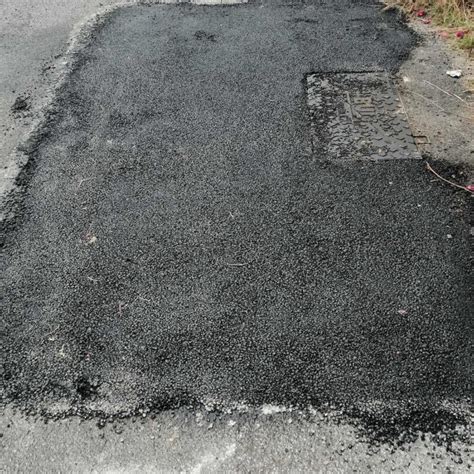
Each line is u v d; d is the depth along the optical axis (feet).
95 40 16.69
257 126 13.32
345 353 8.71
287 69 15.12
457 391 8.20
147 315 9.37
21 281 10.05
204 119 13.58
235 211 11.21
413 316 9.20
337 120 13.38
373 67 15.03
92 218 11.21
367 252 10.28
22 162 12.59
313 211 11.14
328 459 7.55
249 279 9.88
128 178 12.07
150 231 10.88
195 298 9.61
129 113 13.85
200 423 7.98
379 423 7.88
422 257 10.16
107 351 8.90
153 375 8.56
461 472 7.38
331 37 16.34
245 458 7.61
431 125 13.07
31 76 15.33
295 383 8.36
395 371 8.46
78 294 9.78
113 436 7.90
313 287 9.70
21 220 11.23
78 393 8.41
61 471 7.57
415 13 17.21
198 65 15.40
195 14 17.76
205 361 8.69
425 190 11.49
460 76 14.55
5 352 8.98
